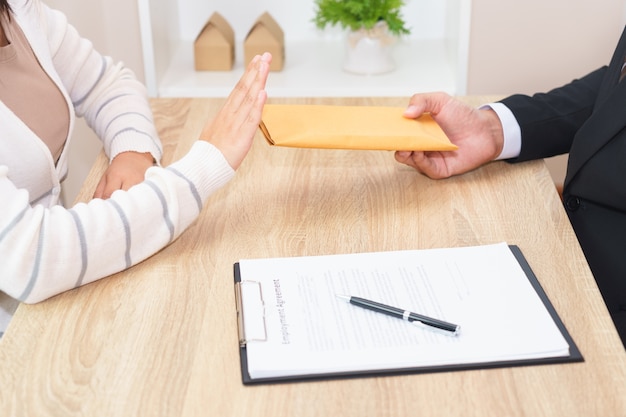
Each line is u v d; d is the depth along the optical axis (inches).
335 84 86.3
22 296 35.1
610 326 32.5
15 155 44.5
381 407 28.5
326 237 39.9
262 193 44.5
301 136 40.9
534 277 35.9
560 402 28.5
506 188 44.9
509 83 88.7
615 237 45.3
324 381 29.8
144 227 38.0
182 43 99.7
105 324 33.4
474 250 37.8
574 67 87.6
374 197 43.9
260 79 41.1
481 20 85.1
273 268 36.7
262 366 30.0
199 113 55.2
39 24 49.4
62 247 35.6
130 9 84.7
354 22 85.2
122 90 54.1
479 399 28.7
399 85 85.9
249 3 97.9
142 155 48.4
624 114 42.2
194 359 31.1
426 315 33.0
